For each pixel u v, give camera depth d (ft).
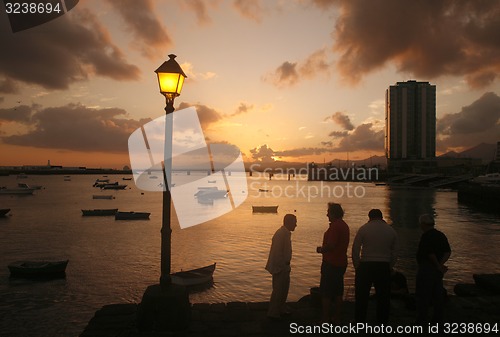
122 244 118.01
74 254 103.19
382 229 21.88
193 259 96.43
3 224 165.78
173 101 24.09
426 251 21.86
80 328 54.44
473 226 157.28
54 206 255.29
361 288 21.79
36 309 61.87
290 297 66.39
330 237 22.18
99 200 309.01
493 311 25.02
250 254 102.17
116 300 66.33
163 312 22.30
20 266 79.97
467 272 82.53
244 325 23.03
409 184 567.59
